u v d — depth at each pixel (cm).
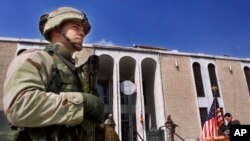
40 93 136
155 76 2828
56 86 156
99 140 175
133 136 2555
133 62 2770
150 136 2169
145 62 2838
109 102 2750
